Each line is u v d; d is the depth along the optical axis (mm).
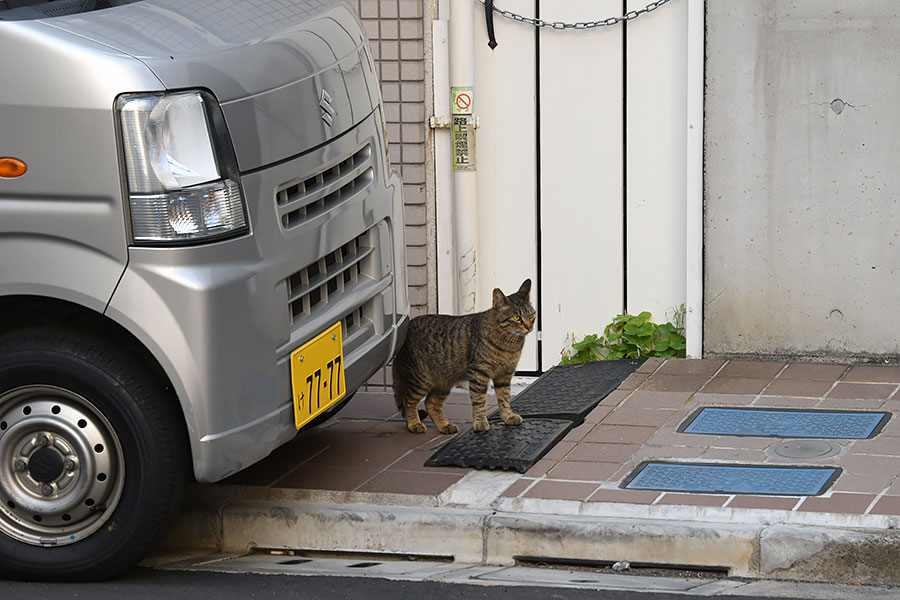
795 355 6973
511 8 7250
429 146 7250
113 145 4496
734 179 6875
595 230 7379
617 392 6578
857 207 6750
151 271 4527
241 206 4664
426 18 7094
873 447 5535
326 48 5316
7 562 4809
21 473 4836
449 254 7363
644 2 7113
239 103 4695
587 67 7238
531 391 6777
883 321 6824
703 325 7078
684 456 5586
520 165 7395
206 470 4621
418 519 5164
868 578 4605
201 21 4930
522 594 4531
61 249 4578
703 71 6832
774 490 5105
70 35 4582
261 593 4633
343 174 5355
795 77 6703
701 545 4793
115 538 4742
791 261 6883
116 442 4730
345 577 4820
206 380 4570
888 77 6598
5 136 4562
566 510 5117
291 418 4941
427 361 6168
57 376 4703
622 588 4574
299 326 5023
